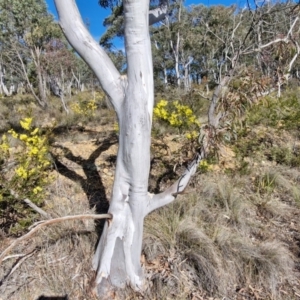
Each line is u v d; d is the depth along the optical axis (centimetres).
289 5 168
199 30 1526
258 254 206
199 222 239
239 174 332
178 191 173
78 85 2153
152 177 316
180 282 186
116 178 166
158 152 352
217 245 212
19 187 215
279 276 198
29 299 175
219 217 249
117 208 167
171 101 662
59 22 147
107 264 171
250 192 303
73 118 696
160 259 202
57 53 1045
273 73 177
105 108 835
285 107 489
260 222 258
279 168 354
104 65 151
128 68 149
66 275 188
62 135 524
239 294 186
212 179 310
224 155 384
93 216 160
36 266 196
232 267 199
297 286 192
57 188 282
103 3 321
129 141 154
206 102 604
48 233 216
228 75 170
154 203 171
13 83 2322
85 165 360
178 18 1512
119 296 172
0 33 1110
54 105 996
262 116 472
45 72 1097
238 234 231
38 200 227
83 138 498
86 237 211
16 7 1017
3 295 176
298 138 454
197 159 173
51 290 179
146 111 151
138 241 173
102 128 604
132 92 149
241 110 167
